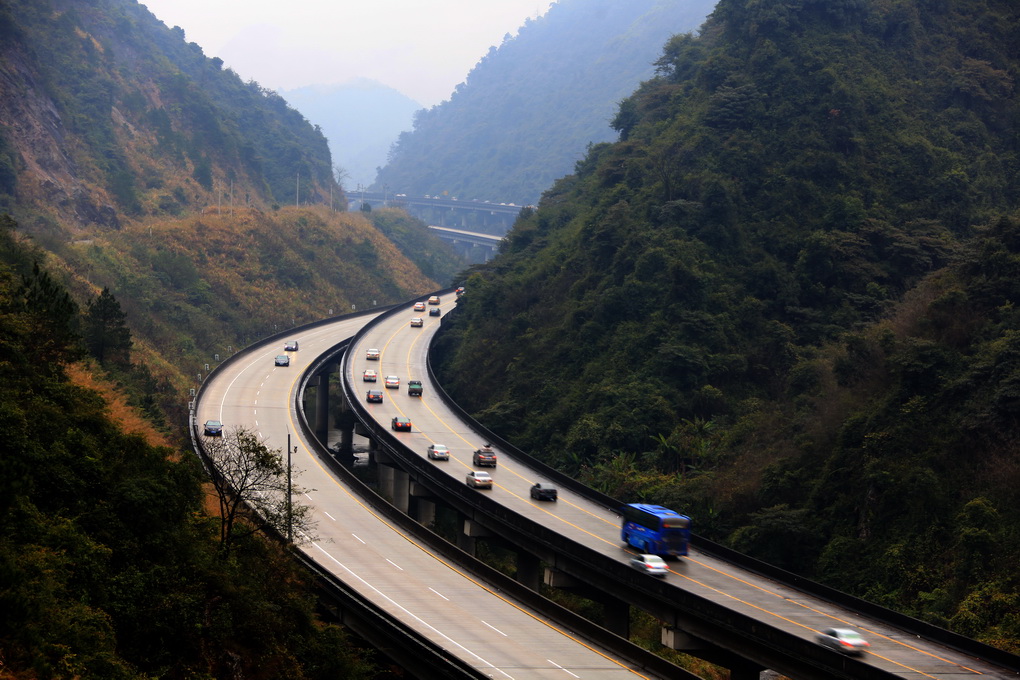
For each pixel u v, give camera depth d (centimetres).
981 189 12694
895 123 13088
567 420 10531
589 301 11788
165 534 4181
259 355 13012
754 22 13988
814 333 10588
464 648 4644
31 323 5303
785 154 12519
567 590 6384
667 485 8694
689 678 4228
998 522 6612
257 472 5397
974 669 4541
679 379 10138
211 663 3759
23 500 3606
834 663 4444
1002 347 7625
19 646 2925
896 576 6725
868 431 7825
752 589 5759
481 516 7319
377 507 7169
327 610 5281
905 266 11156
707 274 11044
